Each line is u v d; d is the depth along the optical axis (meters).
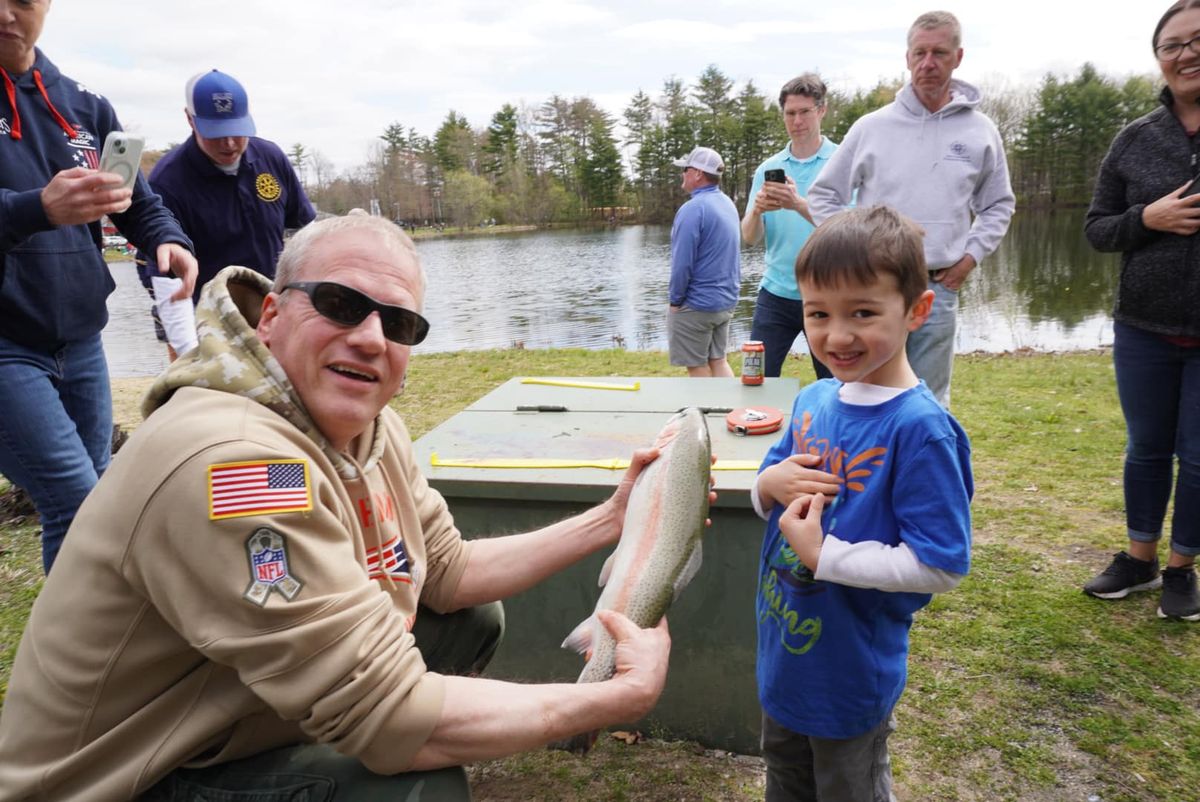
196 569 1.30
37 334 2.59
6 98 2.57
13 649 3.20
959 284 4.05
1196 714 2.69
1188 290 3.00
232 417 1.41
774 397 3.46
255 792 1.42
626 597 1.78
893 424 1.75
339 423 1.58
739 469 2.53
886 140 4.04
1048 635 3.19
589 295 25.77
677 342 6.56
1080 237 36.09
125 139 2.42
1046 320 16.20
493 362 10.41
